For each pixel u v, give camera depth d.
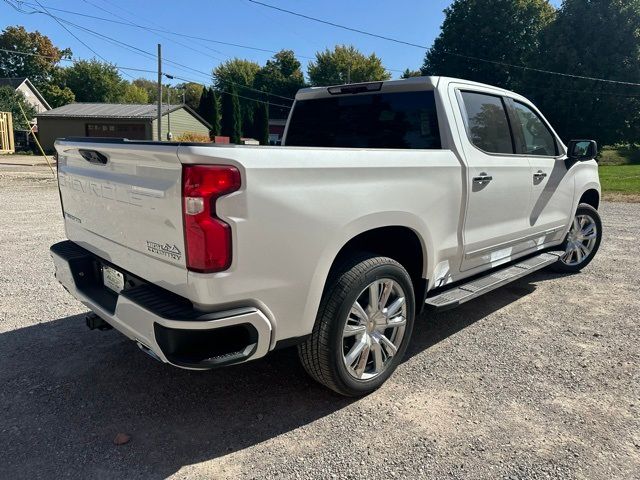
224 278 2.21
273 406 2.92
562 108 36.22
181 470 2.37
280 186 2.34
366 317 2.91
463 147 3.56
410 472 2.36
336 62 68.94
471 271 3.87
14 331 3.89
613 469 2.38
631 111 35.06
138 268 2.60
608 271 5.94
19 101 39.69
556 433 2.66
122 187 2.56
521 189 4.20
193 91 80.19
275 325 2.46
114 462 2.41
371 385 3.01
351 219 2.67
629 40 34.78
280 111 73.38
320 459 2.45
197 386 3.13
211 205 2.16
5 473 2.31
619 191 15.86
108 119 35.28
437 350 3.70
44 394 3.00
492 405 2.94
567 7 37.38
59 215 9.38
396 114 3.83
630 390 3.12
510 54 41.75
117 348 3.63
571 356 3.60
